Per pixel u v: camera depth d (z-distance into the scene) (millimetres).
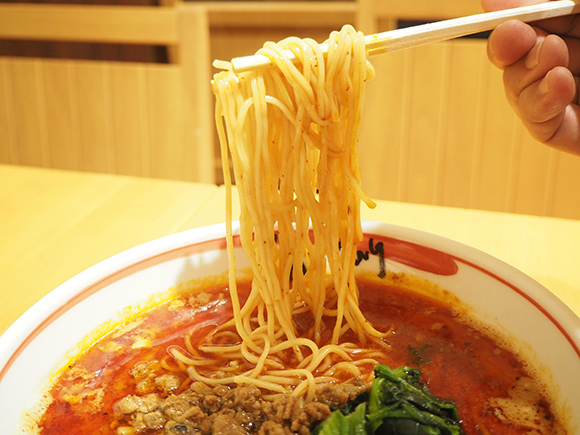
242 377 236
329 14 801
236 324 255
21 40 803
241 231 256
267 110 247
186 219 355
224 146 247
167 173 523
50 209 368
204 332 267
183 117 502
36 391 217
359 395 219
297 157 247
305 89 235
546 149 459
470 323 260
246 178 244
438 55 456
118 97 510
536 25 317
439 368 239
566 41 321
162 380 237
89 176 416
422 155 482
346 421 200
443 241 269
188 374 243
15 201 379
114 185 401
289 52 239
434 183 487
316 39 833
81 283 241
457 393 225
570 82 258
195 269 284
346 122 253
